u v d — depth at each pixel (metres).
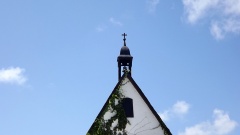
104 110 30.45
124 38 36.25
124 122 30.19
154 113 31.02
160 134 30.48
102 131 29.75
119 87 31.20
